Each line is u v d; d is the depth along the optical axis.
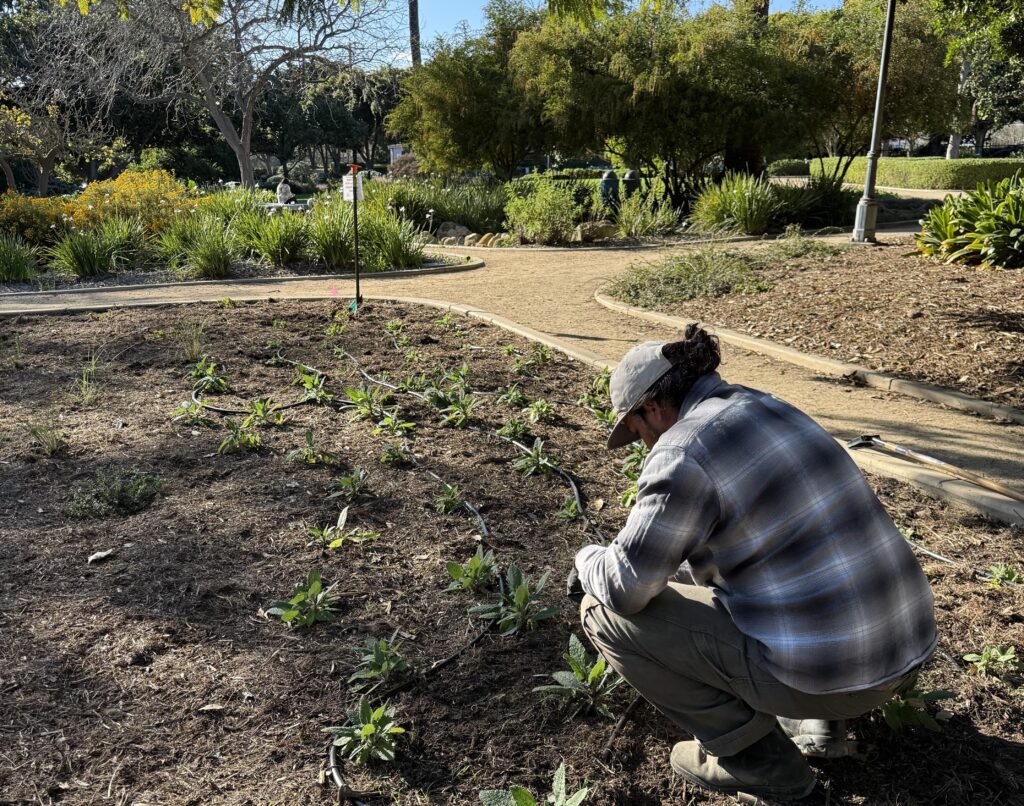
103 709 2.83
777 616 2.10
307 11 23.36
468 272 13.02
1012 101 36.38
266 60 25.94
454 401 5.72
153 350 7.42
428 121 22.97
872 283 9.52
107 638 3.20
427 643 3.19
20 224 14.25
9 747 2.65
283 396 6.16
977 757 2.58
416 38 28.39
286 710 2.83
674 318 8.88
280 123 47.59
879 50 19.05
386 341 7.84
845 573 2.05
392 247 13.19
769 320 8.49
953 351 6.98
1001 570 3.58
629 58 19.58
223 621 3.33
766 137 19.52
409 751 2.65
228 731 2.74
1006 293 8.59
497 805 2.24
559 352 7.55
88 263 12.54
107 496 4.29
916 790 2.45
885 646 2.08
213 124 42.50
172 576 3.63
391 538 3.98
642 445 4.83
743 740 2.33
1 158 29.66
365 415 5.64
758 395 2.18
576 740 2.69
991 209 10.51
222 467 4.79
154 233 14.52
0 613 3.35
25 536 3.98
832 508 2.05
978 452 5.05
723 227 17.33
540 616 3.23
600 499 4.43
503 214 19.69
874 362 6.94
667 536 2.05
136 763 2.60
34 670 3.01
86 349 7.47
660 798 2.47
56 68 25.55
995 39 12.02
